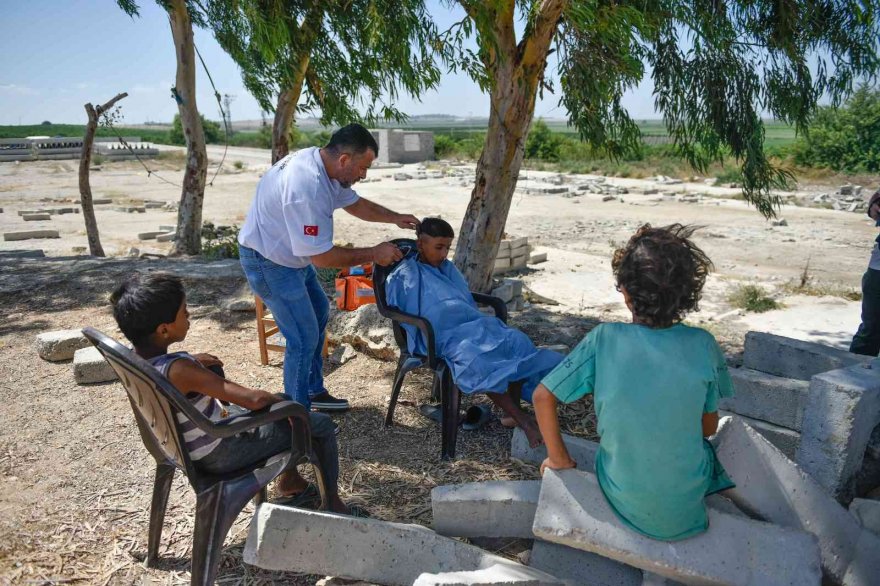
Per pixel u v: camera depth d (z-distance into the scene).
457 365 3.71
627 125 5.45
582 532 2.35
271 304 3.74
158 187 26.64
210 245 11.78
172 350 5.62
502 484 2.94
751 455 2.71
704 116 5.52
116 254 13.01
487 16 4.48
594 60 4.76
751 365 4.00
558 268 11.44
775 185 5.73
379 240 14.72
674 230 2.37
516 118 5.51
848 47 5.27
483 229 5.87
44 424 4.29
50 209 19.20
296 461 2.82
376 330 5.37
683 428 2.19
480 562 2.62
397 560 2.68
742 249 13.48
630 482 2.24
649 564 2.28
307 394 3.93
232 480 2.62
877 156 26.67
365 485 3.51
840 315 8.65
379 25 5.07
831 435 2.92
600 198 21.94
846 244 14.03
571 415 4.27
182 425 2.54
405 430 4.16
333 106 7.80
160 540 3.05
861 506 2.77
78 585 2.78
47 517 3.25
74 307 7.12
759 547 2.26
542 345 5.69
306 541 2.58
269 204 3.54
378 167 34.00
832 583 2.58
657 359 2.21
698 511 2.30
